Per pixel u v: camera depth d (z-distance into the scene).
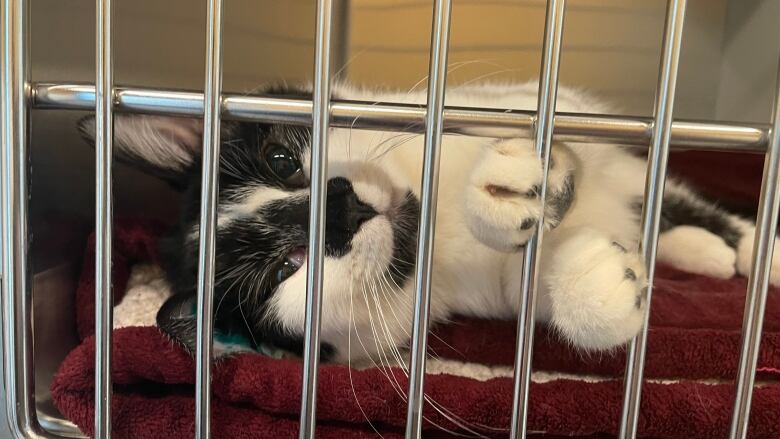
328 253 0.90
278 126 0.99
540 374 0.81
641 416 0.69
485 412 0.71
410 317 0.95
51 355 0.89
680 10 0.61
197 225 1.00
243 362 0.75
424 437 0.72
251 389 0.72
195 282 0.95
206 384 0.66
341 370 0.76
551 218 0.72
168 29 1.05
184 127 0.98
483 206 0.67
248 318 0.93
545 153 0.64
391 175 0.94
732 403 0.67
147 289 1.03
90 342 0.77
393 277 0.94
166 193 1.11
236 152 1.00
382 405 0.71
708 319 0.86
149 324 0.89
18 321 0.69
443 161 0.89
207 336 0.66
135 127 0.93
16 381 0.69
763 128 0.64
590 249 0.72
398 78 1.28
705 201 1.24
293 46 1.22
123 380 0.75
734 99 1.25
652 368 0.77
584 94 1.17
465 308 0.94
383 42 1.28
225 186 0.99
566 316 0.71
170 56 1.06
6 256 0.67
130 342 0.75
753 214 1.24
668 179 1.25
